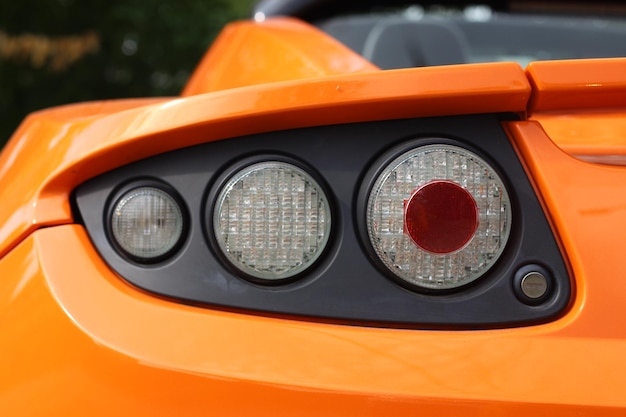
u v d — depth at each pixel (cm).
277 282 74
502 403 69
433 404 69
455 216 73
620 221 73
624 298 72
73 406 72
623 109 74
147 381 71
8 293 78
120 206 77
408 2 176
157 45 593
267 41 116
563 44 154
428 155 74
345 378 70
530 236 74
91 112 94
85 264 76
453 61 138
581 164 75
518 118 76
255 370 71
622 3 163
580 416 69
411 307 73
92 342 73
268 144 76
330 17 168
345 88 73
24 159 90
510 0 175
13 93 583
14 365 75
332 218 74
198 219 75
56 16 566
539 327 72
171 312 73
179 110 75
